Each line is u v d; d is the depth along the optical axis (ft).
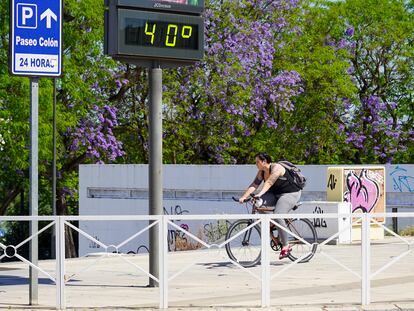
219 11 254.88
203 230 186.50
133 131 259.60
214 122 257.75
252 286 76.74
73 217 64.54
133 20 73.97
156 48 74.84
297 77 261.03
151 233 76.43
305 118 288.92
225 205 187.52
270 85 258.57
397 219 149.07
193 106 256.73
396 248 111.65
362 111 301.63
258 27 255.09
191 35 76.59
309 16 292.61
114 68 229.45
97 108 230.07
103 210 211.82
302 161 288.30
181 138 260.01
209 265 91.97
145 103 254.27
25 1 66.54
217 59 250.16
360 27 302.04
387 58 302.04
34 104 66.33
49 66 67.00
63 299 64.95
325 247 113.70
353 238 123.03
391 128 301.22
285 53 277.64
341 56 293.23
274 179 89.51
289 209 90.74
